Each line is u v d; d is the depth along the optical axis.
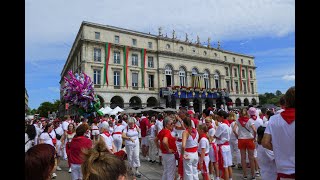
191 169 6.20
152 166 10.97
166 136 6.56
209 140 7.38
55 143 10.77
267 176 4.90
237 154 9.60
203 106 48.81
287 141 3.14
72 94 19.92
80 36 38.84
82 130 6.39
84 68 35.72
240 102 58.88
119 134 10.87
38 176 2.18
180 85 46.34
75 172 6.23
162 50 44.22
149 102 43.72
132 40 41.31
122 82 39.34
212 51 53.25
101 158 2.02
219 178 7.43
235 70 59.03
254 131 7.70
